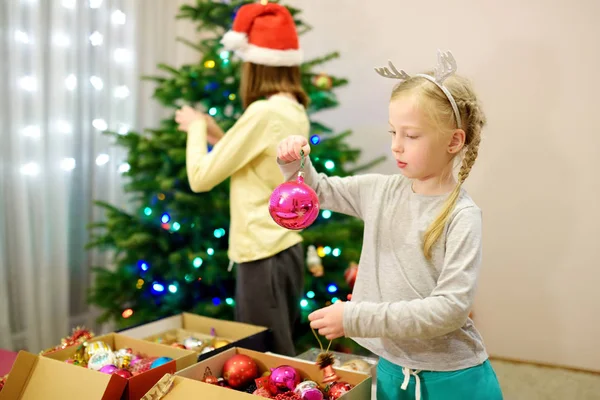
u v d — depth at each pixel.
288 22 1.82
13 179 2.38
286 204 1.07
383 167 2.98
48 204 2.54
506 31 2.60
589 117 2.46
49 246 2.55
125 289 2.38
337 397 1.17
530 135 2.58
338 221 2.53
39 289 2.50
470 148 1.06
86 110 2.71
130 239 2.25
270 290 1.72
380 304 0.97
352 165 3.05
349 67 3.04
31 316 2.44
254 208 1.73
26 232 2.40
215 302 2.33
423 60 2.83
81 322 2.78
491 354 2.72
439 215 1.02
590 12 2.43
